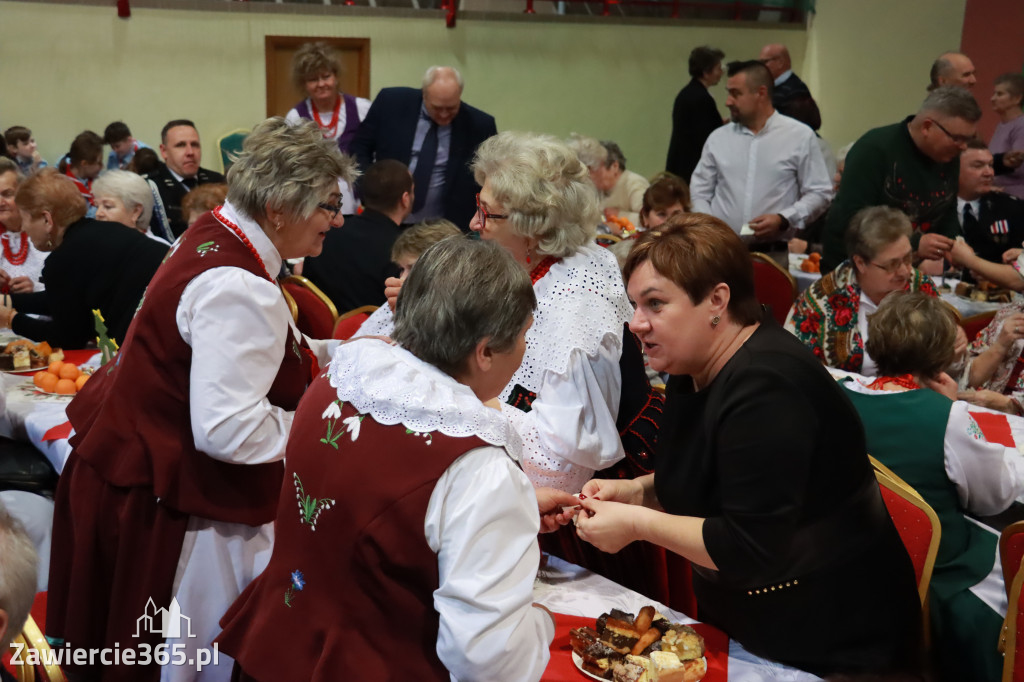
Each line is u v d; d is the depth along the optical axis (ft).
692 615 6.84
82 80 21.94
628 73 27.30
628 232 17.54
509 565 3.72
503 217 5.84
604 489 5.36
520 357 4.15
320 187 5.62
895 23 26.53
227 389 5.33
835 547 4.66
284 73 23.62
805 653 4.77
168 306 5.48
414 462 3.80
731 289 4.59
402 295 4.14
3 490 7.99
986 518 7.42
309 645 4.01
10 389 8.80
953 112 12.00
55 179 9.77
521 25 25.70
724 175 16.81
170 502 5.64
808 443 4.39
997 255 14.69
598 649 4.42
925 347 6.89
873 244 9.84
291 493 4.18
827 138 29.48
